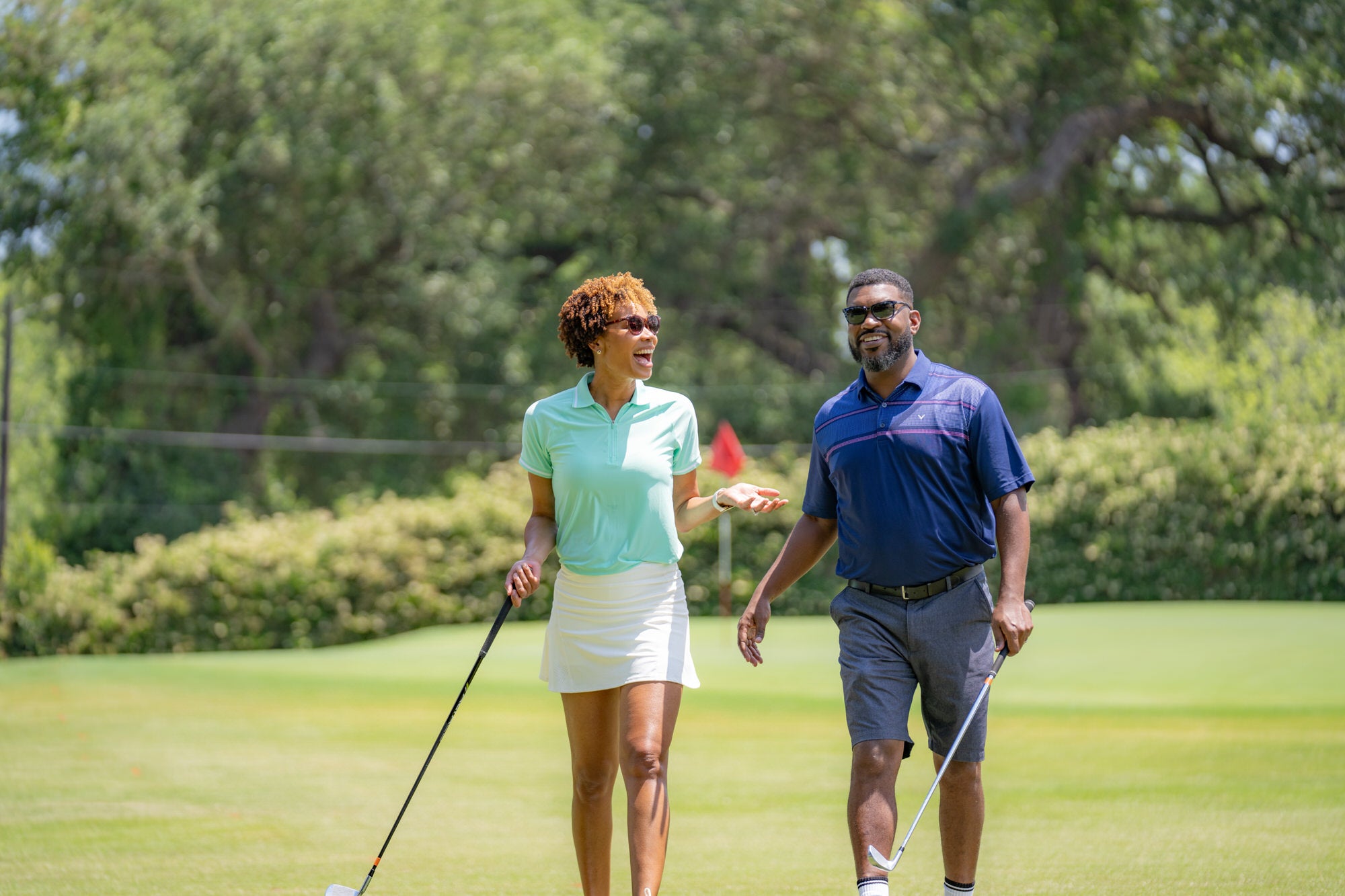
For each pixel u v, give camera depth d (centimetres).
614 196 8050
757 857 1187
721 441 4297
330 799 1498
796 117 7838
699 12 7450
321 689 2617
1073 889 1023
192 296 7494
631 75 7506
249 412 7806
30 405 6912
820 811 1406
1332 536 4981
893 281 988
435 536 5031
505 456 8025
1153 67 7081
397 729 2088
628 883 1131
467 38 7219
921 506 962
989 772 1581
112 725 2153
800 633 3756
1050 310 8081
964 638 963
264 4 6875
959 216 7206
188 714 2283
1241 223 7562
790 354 8562
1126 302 8800
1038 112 7250
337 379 8094
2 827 1345
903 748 955
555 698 2456
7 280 6925
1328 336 6256
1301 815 1320
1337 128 6731
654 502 997
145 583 4825
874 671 962
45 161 6888
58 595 4838
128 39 6912
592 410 1004
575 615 999
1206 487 5200
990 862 1126
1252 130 7075
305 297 7631
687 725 2055
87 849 1239
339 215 7238
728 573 4866
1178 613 3769
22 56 6875
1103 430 5847
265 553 4822
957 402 971
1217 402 6900
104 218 6819
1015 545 951
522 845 1256
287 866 1166
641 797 948
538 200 7462
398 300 7606
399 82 7038
